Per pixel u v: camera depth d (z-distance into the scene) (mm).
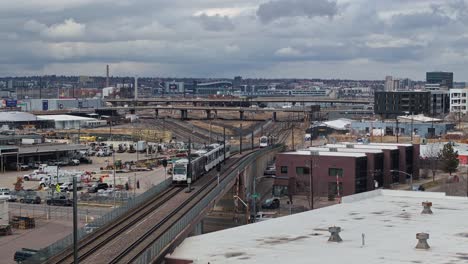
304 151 123688
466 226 58312
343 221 61156
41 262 46844
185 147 194125
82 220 89688
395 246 49688
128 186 121125
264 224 59844
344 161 113062
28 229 85000
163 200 76812
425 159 140125
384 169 122312
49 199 103812
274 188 116438
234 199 99062
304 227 58156
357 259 45562
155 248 46062
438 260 45125
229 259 46469
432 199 76125
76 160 161625
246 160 116250
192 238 54312
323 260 45375
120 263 46500
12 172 149000
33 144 173000
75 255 41000
